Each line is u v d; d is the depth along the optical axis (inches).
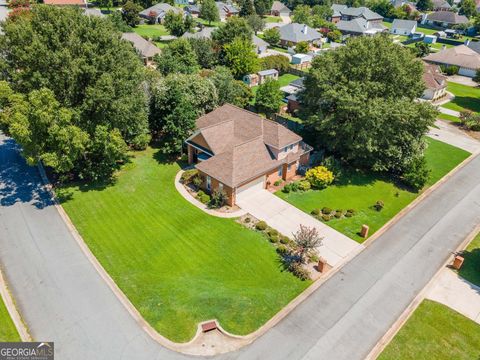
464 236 1366.9
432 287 1122.7
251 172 1478.8
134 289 1049.5
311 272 1154.7
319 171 1615.4
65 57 1300.4
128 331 928.3
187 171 1622.8
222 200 1430.9
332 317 1001.5
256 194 1545.3
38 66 1327.5
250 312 999.6
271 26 5462.6
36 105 1219.9
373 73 1646.2
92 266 1124.5
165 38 4170.8
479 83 3255.4
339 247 1272.1
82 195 1466.5
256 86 2970.0
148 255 1179.9
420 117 1600.6
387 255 1247.5
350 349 917.2
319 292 1080.2
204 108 1937.7
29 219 1315.2
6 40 1363.2
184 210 1412.4
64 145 1294.3
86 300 1007.0
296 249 1228.5
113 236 1254.9
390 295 1083.9
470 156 2031.3
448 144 2170.3
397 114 1526.8
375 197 1589.6
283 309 1017.5
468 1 6624.0
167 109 1750.7
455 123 2502.5
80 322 944.3
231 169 1440.7
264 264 1170.6
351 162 1844.2
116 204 1423.5
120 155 1579.7
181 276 1104.2
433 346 934.4
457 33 5551.2
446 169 1871.3
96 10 4448.8
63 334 911.0
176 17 4069.9
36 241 1214.9
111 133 1446.9
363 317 1006.4
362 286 1111.6
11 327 918.4
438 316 1020.5
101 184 1546.5
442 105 2844.5
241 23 3348.9
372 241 1314.0
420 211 1508.4
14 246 1188.5
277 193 1562.5
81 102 1437.0
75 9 1473.9
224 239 1269.7
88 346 886.4
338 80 1679.4
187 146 1758.1
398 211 1499.8
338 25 5275.6
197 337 925.8
